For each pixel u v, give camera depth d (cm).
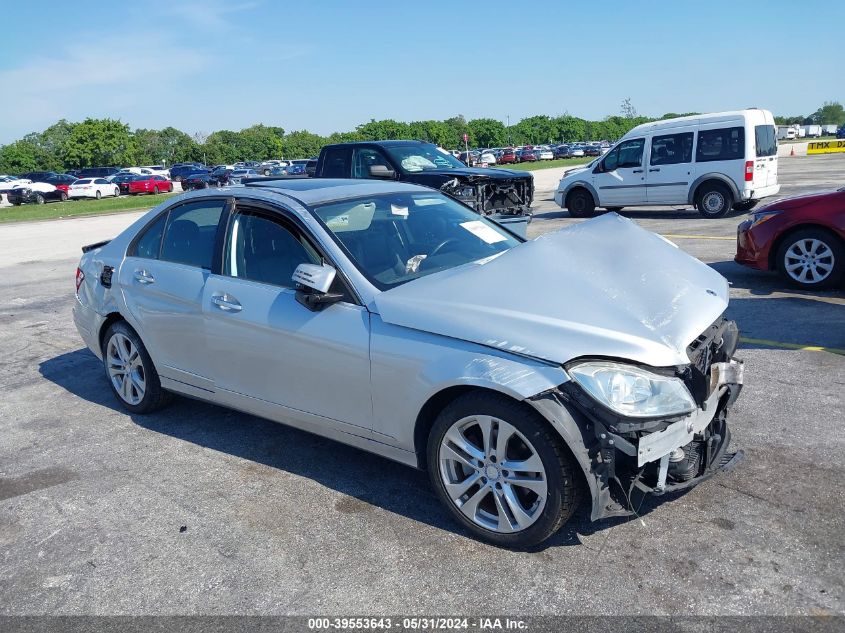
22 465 422
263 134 11169
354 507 351
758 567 281
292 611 276
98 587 298
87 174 5197
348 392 346
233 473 396
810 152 3859
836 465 356
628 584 276
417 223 412
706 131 1382
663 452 281
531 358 283
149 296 445
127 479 396
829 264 711
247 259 398
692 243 1065
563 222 1476
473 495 314
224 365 405
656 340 284
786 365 508
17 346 699
